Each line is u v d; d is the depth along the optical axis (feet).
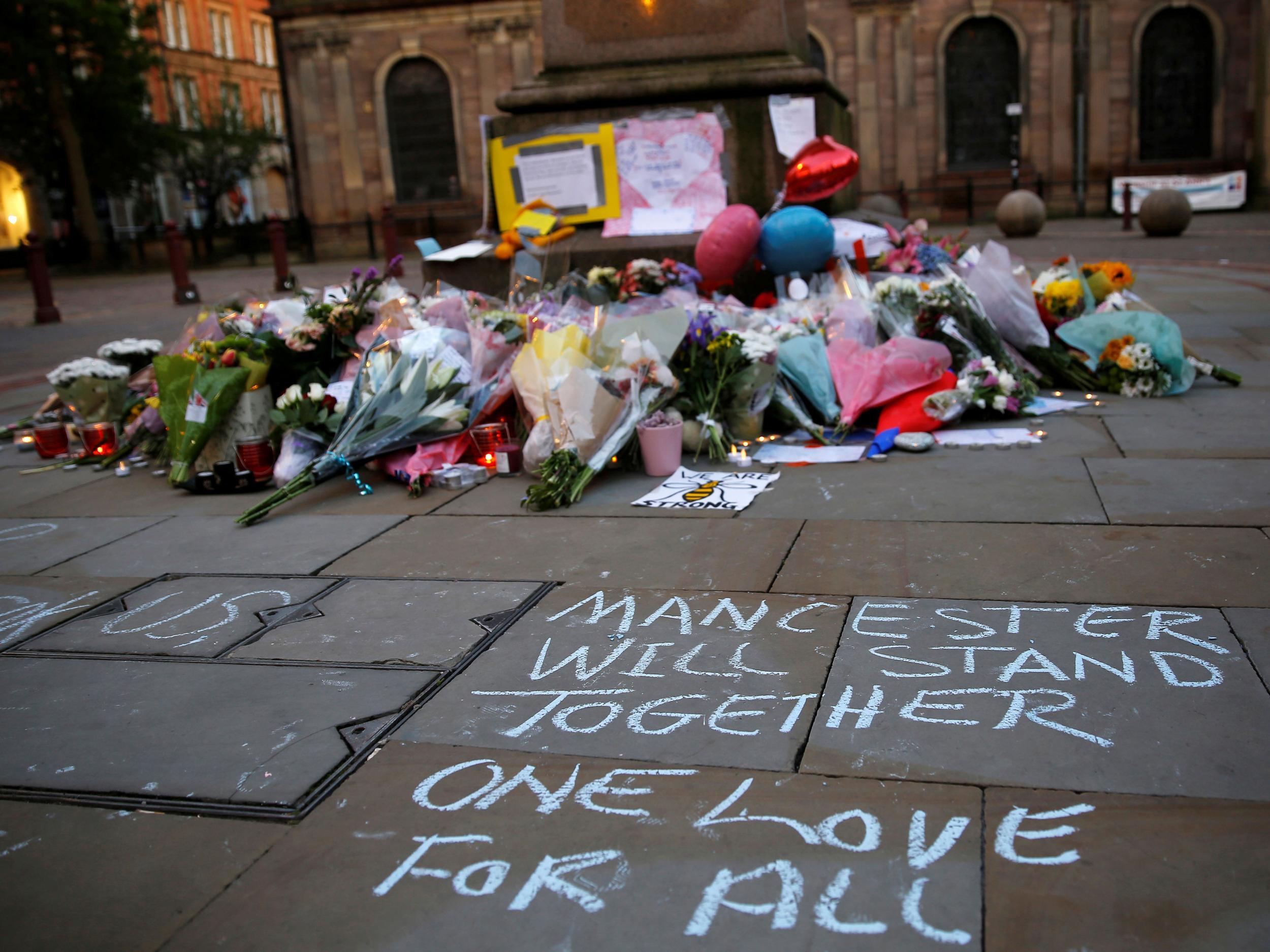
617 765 8.02
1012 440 16.60
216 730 8.98
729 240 20.74
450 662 10.01
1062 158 86.02
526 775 7.97
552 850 7.06
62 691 9.93
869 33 85.71
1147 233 59.11
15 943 6.51
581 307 19.54
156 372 17.89
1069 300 20.93
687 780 7.75
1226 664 9.00
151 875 7.10
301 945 6.34
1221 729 8.02
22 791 8.24
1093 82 84.43
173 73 144.77
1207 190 81.15
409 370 16.74
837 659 9.54
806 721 8.48
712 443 16.66
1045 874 6.53
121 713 9.41
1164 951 5.87
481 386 17.54
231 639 10.92
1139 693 8.63
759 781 7.68
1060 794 7.32
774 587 11.30
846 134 28.68
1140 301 21.53
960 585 11.02
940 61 85.46
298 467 16.57
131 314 50.70
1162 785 7.36
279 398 17.15
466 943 6.26
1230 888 6.31
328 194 93.86
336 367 18.78
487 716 8.90
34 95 96.94
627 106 25.05
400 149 93.20
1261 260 44.09
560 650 10.09
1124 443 16.22
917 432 17.07
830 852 6.85
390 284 19.48
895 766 7.77
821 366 17.85
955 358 19.38
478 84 90.48
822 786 7.57
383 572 12.65
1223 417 17.52
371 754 8.43
